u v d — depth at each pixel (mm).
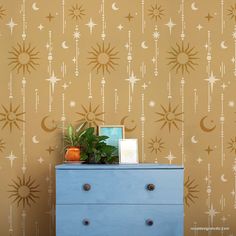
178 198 2562
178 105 3041
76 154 2805
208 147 3035
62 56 3049
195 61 3043
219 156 3031
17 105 3041
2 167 3031
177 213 2561
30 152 3035
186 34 3055
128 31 3057
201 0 3055
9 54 3045
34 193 3029
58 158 3035
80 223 2568
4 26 3051
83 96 3049
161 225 2557
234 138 3035
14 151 3033
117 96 3051
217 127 3037
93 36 3053
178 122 3037
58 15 3055
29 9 3053
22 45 3047
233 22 3051
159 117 3039
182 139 3037
